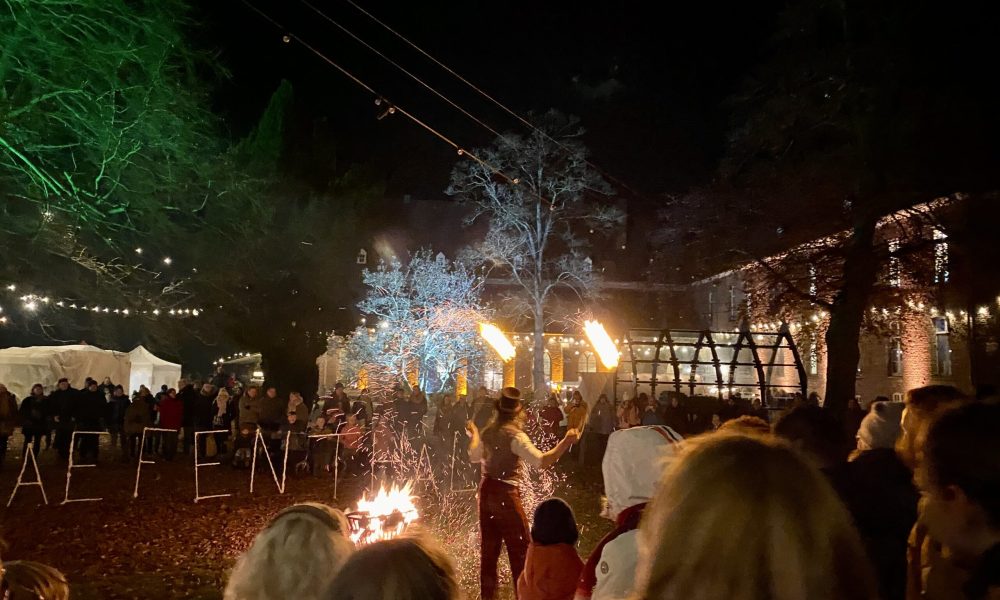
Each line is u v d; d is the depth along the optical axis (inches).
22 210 709.9
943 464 95.7
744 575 57.5
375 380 1577.3
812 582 57.2
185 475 677.9
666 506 63.1
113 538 417.1
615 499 120.2
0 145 679.7
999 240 686.5
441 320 1641.2
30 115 687.7
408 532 78.8
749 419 138.7
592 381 984.3
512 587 316.2
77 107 721.0
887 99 714.8
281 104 1092.5
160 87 729.0
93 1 680.4
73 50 690.8
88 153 727.7
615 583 111.0
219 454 834.8
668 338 917.2
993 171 657.0
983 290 730.8
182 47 737.6
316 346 1098.7
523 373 1797.5
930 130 672.4
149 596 308.2
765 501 59.4
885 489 139.1
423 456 784.3
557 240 1705.2
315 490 612.7
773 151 860.6
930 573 101.0
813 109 793.6
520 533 265.7
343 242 1034.7
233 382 1058.1
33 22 666.8
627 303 1862.7
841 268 845.2
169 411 772.0
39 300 823.1
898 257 789.9
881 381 1227.2
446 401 834.8
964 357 1024.9
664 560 60.6
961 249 715.4
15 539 406.0
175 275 838.5
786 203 842.8
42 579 117.2
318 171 1117.1
